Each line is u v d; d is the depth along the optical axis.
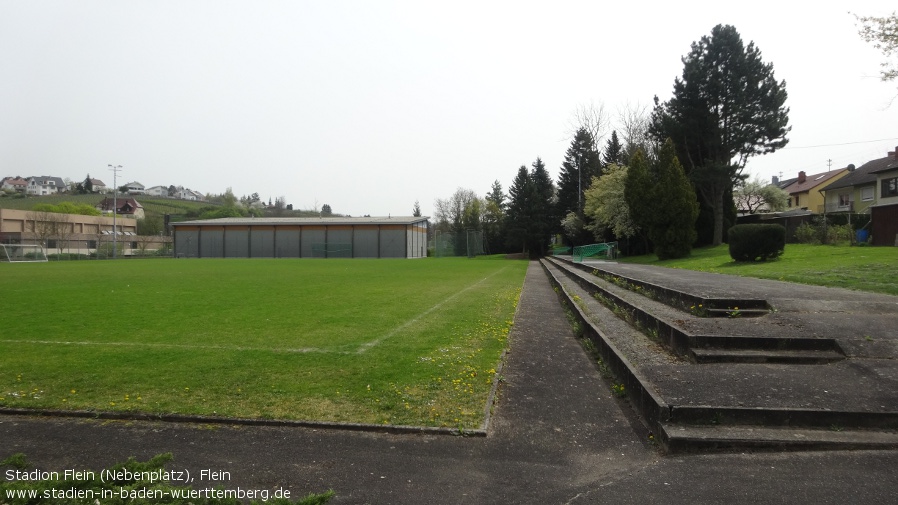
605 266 27.70
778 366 6.55
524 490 4.04
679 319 8.52
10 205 111.50
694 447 4.73
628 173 38.66
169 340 9.21
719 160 37.34
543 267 39.50
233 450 4.79
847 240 27.94
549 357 8.23
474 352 8.26
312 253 63.09
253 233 63.91
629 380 6.27
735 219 40.62
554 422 5.49
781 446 4.72
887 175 38.28
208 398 6.08
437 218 102.56
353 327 10.49
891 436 4.85
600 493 3.97
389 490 4.04
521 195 66.12
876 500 3.78
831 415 5.04
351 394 6.16
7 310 13.08
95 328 10.44
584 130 62.94
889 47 15.11
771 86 36.50
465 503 3.83
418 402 5.89
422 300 15.32
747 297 9.68
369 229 62.44
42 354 8.18
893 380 5.89
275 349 8.42
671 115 39.75
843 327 7.61
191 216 105.19
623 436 5.15
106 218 83.44
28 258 52.22
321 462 4.54
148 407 5.77
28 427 5.38
